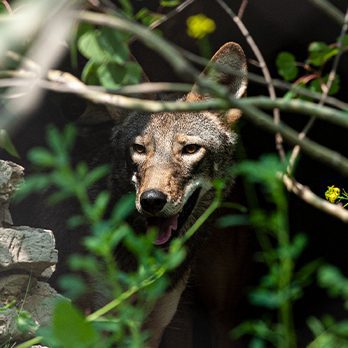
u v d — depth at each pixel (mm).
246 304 15336
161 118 11523
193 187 11305
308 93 6730
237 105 5379
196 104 5625
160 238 10969
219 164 11773
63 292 11594
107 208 11797
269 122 5473
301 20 15797
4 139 7555
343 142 17203
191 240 11945
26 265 9062
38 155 5715
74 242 11695
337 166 5535
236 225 14539
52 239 9258
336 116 5504
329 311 16375
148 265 5828
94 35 6680
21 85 5863
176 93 12492
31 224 12289
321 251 17062
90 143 12945
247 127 15812
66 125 12883
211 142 11547
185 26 14906
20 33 5270
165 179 10898
